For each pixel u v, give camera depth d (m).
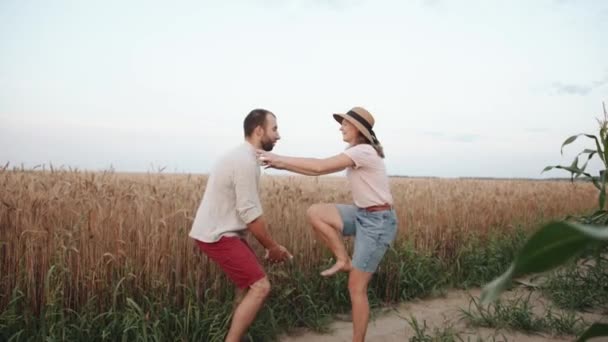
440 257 6.35
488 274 6.30
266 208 5.67
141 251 4.11
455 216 7.62
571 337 4.05
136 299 4.02
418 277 5.62
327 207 3.68
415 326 3.88
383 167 3.54
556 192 12.92
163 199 4.95
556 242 0.55
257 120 3.47
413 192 8.94
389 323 4.56
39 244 3.86
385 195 3.48
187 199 5.27
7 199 4.19
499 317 4.36
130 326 3.44
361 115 3.57
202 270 4.25
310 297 4.51
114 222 4.22
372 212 3.46
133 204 4.73
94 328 3.60
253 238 4.82
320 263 5.25
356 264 3.42
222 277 4.37
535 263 0.56
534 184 15.87
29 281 3.64
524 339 4.02
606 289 5.09
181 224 4.39
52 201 4.36
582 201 12.62
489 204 8.89
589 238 0.53
